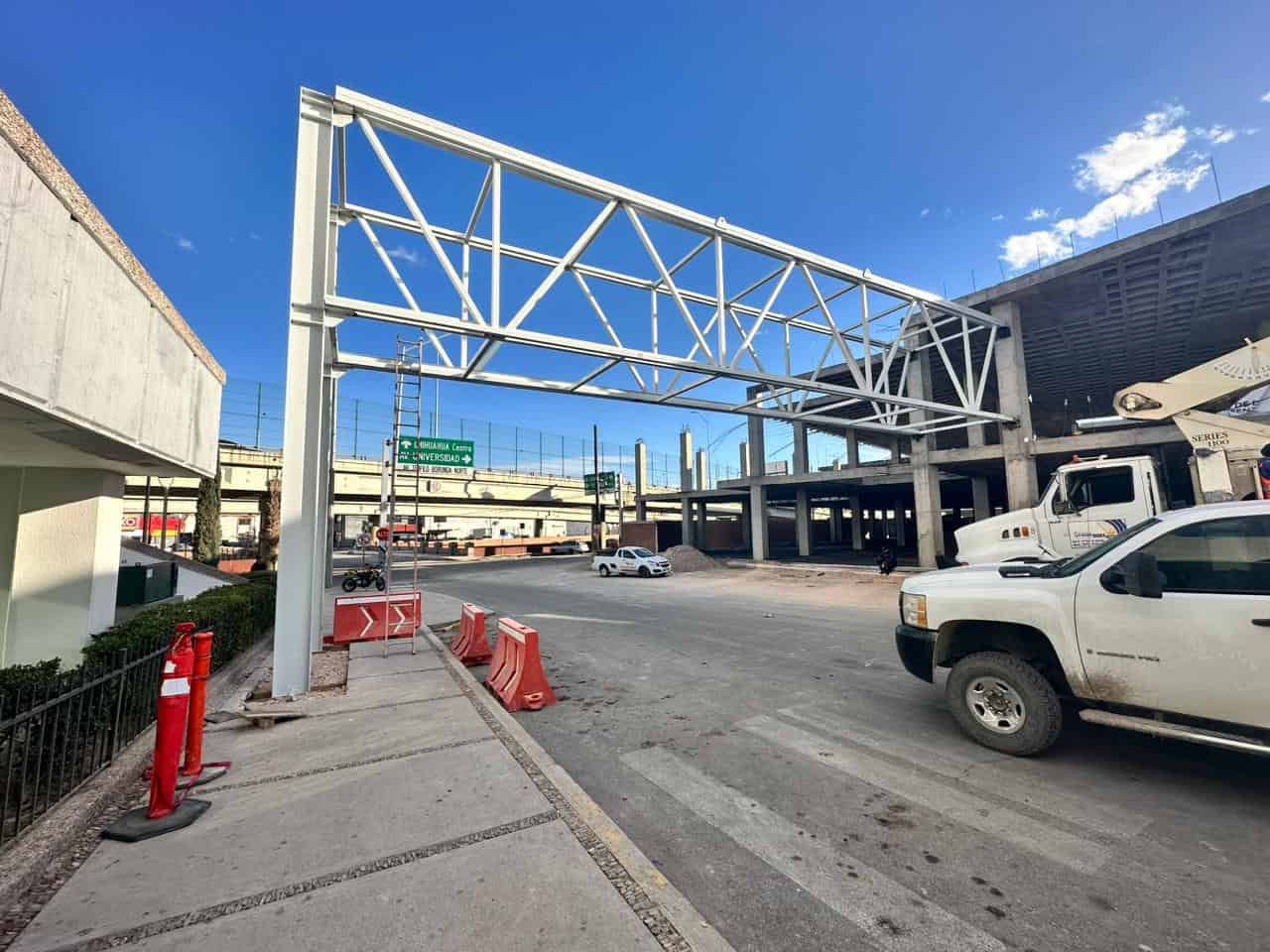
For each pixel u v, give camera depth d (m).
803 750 4.68
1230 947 2.39
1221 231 15.05
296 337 6.88
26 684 3.67
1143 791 3.84
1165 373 28.06
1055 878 2.90
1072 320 20.88
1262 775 4.04
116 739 4.29
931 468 21.78
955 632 5.00
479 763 4.30
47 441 5.20
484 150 8.46
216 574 12.43
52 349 4.01
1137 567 3.83
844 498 40.97
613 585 22.31
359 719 5.42
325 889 2.72
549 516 58.22
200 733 4.01
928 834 3.35
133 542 10.62
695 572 27.48
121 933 2.40
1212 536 3.81
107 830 3.22
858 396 13.60
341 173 8.73
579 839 3.19
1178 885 2.83
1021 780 4.03
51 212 3.96
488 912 2.54
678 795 3.90
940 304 15.70
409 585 23.36
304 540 6.59
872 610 13.73
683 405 13.59
